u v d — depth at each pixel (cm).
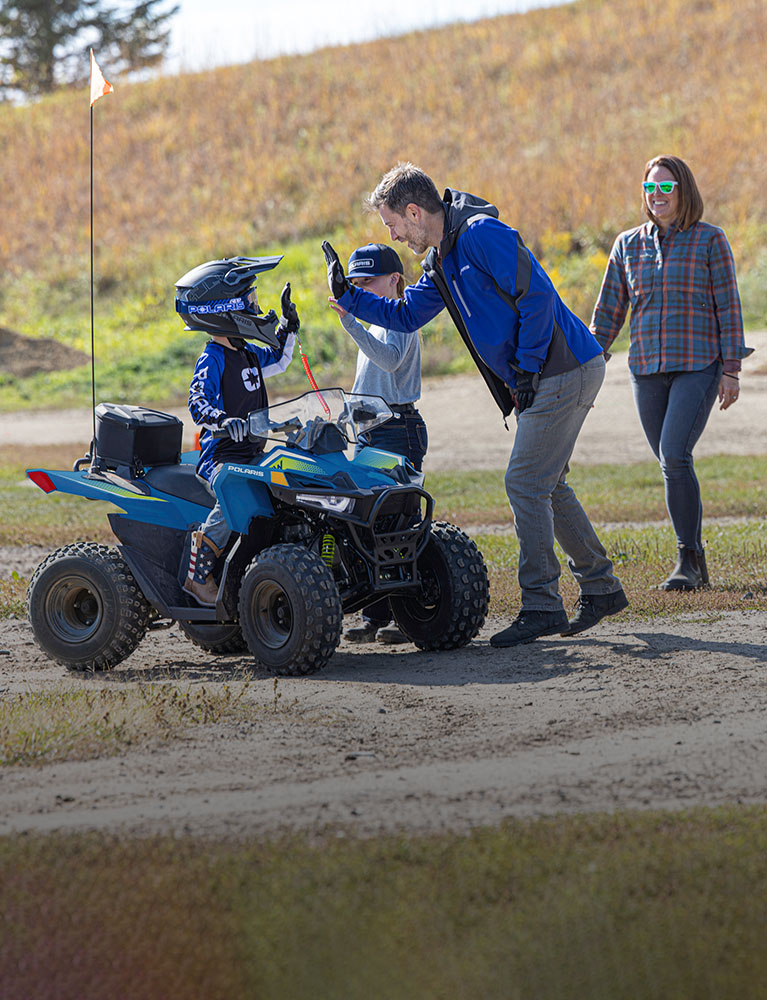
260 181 14075
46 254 13825
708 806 1286
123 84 17825
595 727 1638
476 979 925
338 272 2220
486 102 14562
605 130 12962
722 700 1752
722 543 3272
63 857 1179
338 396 2184
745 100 12938
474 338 2122
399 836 1208
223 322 2127
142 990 937
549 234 10756
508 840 1175
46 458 6606
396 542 2128
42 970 968
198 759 1538
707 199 10994
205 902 1061
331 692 1911
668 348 2703
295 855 1156
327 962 956
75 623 2266
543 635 2223
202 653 2411
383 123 14662
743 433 6519
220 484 2117
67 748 1578
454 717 1728
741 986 907
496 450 6656
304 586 2028
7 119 17288
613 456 6119
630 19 16100
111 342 11212
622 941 966
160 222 13988
